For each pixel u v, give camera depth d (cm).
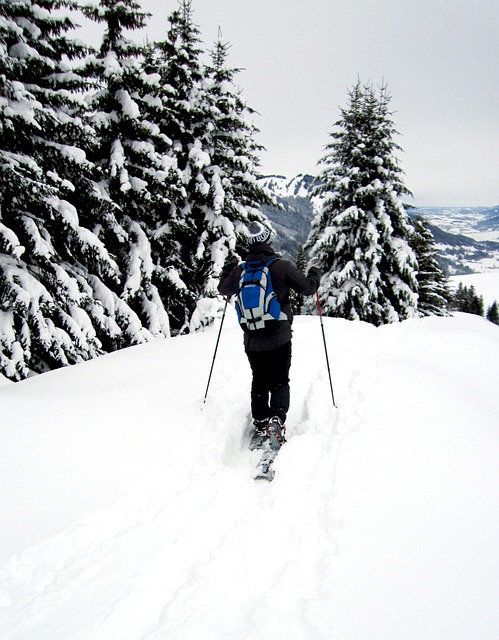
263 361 336
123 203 1160
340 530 209
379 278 1602
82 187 959
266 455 298
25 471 268
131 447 307
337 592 170
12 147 805
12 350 741
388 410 340
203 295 1322
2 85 720
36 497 244
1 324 748
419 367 489
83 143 916
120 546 211
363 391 397
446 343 673
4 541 208
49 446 298
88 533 218
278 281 319
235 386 432
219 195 1309
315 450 300
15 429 317
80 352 879
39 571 192
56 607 175
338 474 258
